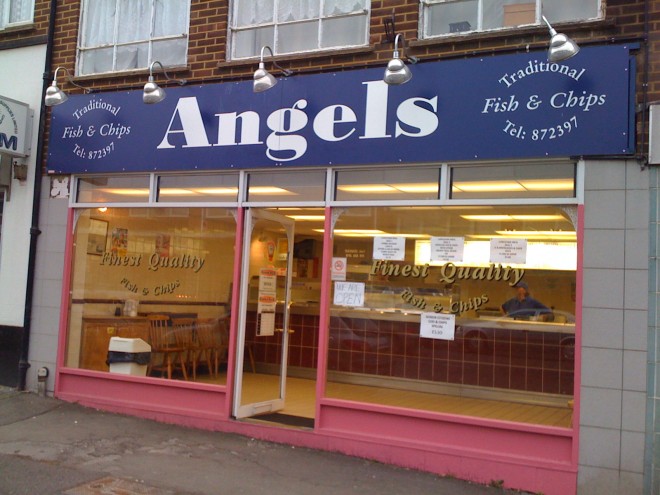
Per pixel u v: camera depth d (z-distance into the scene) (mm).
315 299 8727
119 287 8312
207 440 7059
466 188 6582
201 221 7840
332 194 7137
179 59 8289
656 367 5676
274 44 7734
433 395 6840
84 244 8555
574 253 6105
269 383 7898
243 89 7555
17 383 8633
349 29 7371
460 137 6484
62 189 8609
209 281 7734
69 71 8742
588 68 6039
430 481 6113
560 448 5941
